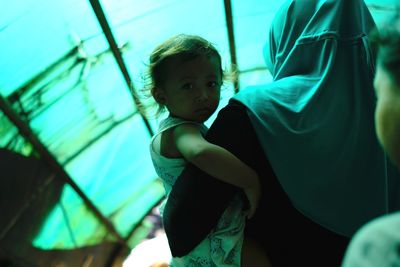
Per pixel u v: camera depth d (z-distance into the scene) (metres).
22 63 5.34
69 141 7.24
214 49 1.66
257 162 1.46
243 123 1.45
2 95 5.49
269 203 1.47
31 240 7.75
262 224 1.50
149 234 11.59
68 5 5.21
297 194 1.39
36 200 7.27
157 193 10.97
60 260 9.14
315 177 1.39
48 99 6.14
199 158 1.38
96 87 6.68
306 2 1.83
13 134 6.09
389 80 0.72
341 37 1.59
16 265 7.50
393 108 0.70
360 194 1.41
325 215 1.40
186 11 6.12
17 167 6.49
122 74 6.59
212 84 1.61
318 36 1.60
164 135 1.62
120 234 11.18
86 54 5.96
